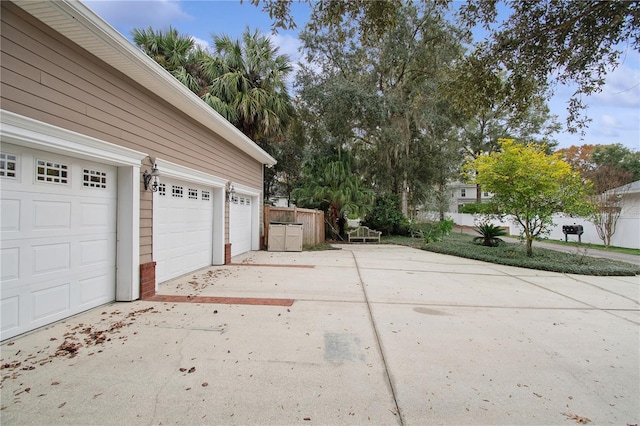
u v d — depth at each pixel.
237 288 5.91
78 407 2.29
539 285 6.73
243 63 11.98
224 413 2.26
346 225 16.80
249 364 3.00
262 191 12.62
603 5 3.68
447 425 2.19
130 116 4.88
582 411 2.38
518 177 9.26
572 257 9.63
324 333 3.82
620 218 14.27
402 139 15.15
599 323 4.39
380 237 16.92
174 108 6.16
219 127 7.57
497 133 25.23
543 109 7.14
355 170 16.88
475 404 2.44
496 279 7.29
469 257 10.54
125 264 4.88
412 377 2.83
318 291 5.83
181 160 6.43
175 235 6.57
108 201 4.72
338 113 13.76
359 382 2.72
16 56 3.21
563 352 3.44
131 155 4.84
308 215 13.59
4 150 3.30
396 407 2.38
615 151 26.42
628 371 3.03
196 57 12.37
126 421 2.15
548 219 9.46
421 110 14.62
